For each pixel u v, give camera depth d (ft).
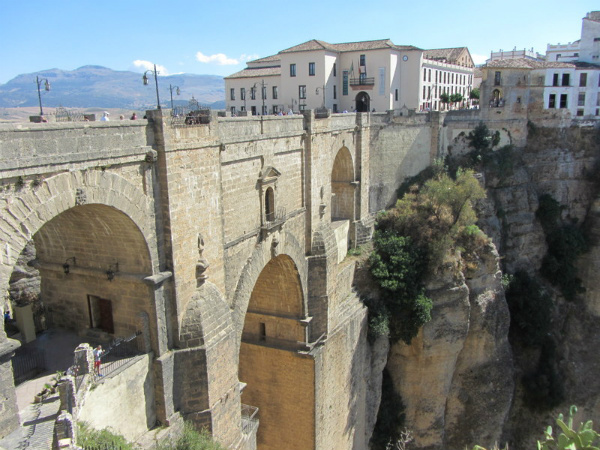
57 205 55.42
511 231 184.55
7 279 51.44
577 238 193.98
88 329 77.71
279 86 240.94
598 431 182.39
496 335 157.58
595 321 192.75
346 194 150.61
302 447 120.88
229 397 82.53
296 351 116.88
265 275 117.39
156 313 70.69
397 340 146.41
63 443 48.19
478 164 182.29
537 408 174.81
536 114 197.06
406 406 153.38
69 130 56.24
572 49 262.06
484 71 191.52
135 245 69.36
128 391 67.46
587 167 199.93
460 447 159.22
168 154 69.00
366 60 221.66
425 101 240.53
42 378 66.18
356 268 144.15
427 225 150.10
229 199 87.40
